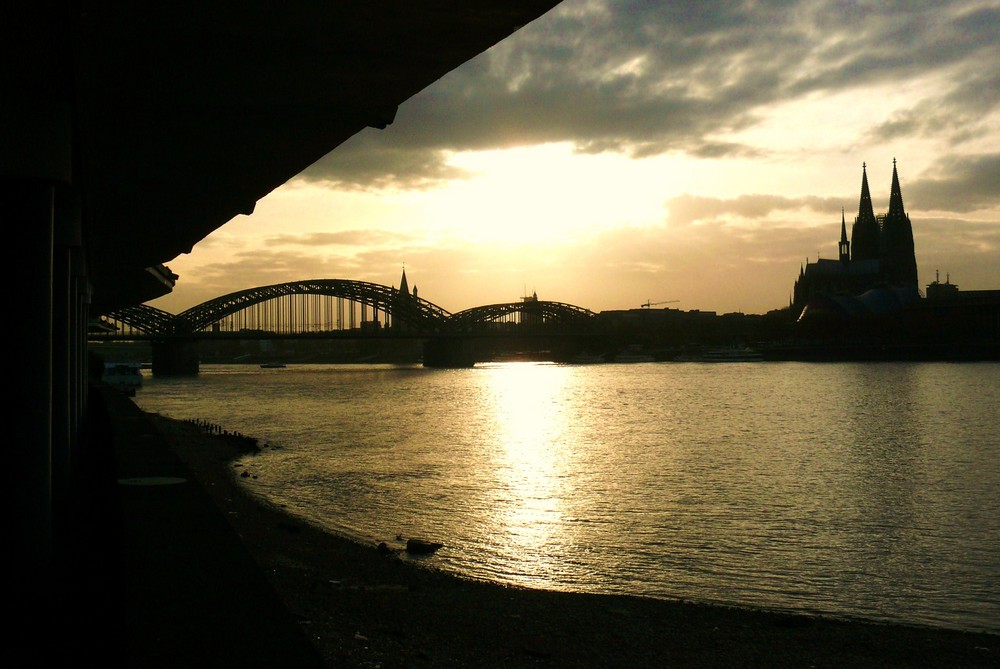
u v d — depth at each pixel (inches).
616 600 791.1
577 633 657.0
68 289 903.1
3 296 621.9
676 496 1552.7
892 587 943.0
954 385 5679.1
